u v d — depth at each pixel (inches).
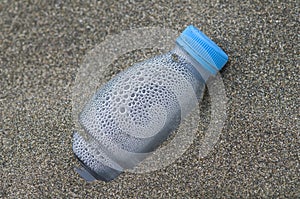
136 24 24.9
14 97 24.9
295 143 23.3
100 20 25.2
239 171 23.5
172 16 24.8
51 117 24.5
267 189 23.2
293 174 23.2
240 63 23.9
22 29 25.5
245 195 23.3
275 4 24.2
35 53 25.2
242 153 23.5
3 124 24.6
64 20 25.4
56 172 24.1
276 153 23.4
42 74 25.0
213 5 24.6
